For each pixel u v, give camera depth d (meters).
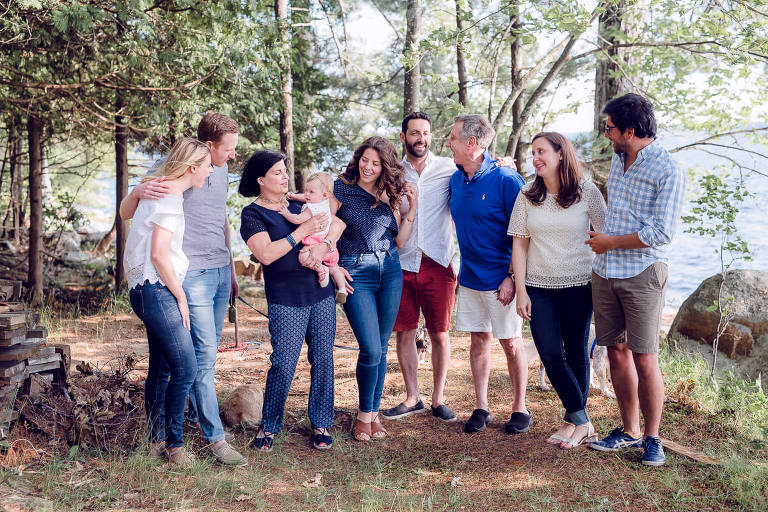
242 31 8.22
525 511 3.44
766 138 9.66
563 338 4.27
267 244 3.94
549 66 10.98
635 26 8.59
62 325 8.47
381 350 4.42
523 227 4.20
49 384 4.27
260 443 4.15
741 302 6.44
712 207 6.46
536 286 4.19
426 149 4.65
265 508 3.42
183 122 9.35
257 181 3.98
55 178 19.31
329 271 4.16
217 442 3.92
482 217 4.46
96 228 17.16
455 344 7.30
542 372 5.45
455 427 4.71
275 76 9.50
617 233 3.79
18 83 7.77
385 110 11.68
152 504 3.36
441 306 4.77
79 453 3.82
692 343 6.66
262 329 8.58
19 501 3.12
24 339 4.07
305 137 11.40
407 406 4.94
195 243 3.86
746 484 3.59
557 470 3.90
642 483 3.66
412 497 3.62
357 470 4.01
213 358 3.96
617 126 3.71
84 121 9.70
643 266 3.72
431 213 4.68
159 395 3.94
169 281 3.49
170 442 3.76
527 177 10.18
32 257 10.02
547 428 4.59
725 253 21.36
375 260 4.27
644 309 3.74
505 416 4.88
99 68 8.38
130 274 3.55
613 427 4.51
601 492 3.60
